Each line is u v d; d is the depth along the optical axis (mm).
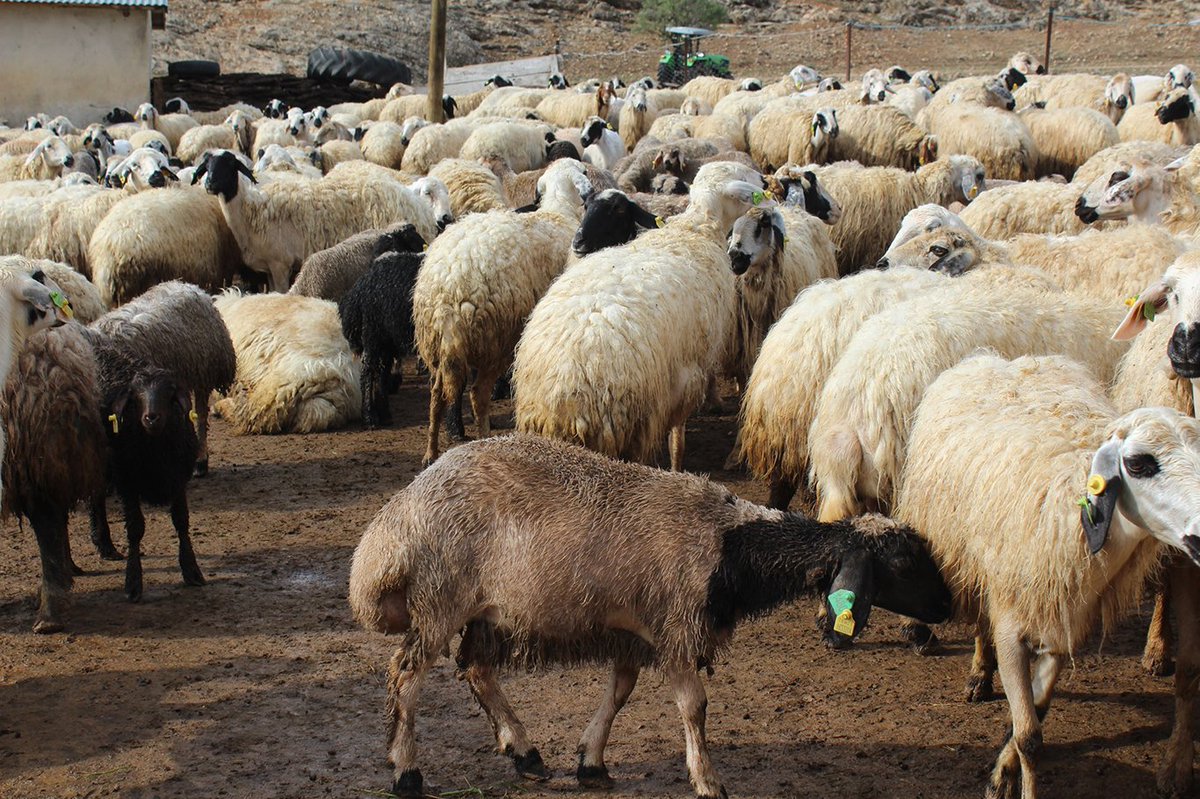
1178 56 44594
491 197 15695
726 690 6332
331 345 11625
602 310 7418
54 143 21000
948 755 5645
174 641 6895
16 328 6316
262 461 10477
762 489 9227
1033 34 49500
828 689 6328
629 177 18266
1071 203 10844
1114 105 23422
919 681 6418
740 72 48406
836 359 6891
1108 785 5398
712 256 8594
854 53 49219
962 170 13617
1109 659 6660
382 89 40781
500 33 53000
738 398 11891
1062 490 4809
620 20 55312
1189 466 4391
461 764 5590
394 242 12859
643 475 5352
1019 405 5340
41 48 34625
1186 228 9469
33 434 6797
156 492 7496
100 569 8094
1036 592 4895
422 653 5207
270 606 7395
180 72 39000
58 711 6062
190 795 5301
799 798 5293
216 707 6105
